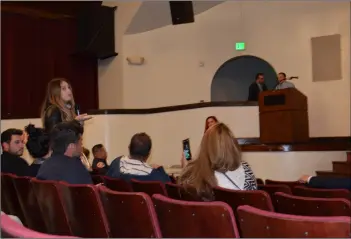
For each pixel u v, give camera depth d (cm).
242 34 894
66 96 325
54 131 271
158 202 172
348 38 787
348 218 116
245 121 678
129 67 945
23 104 904
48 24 942
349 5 787
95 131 718
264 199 199
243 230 138
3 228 109
